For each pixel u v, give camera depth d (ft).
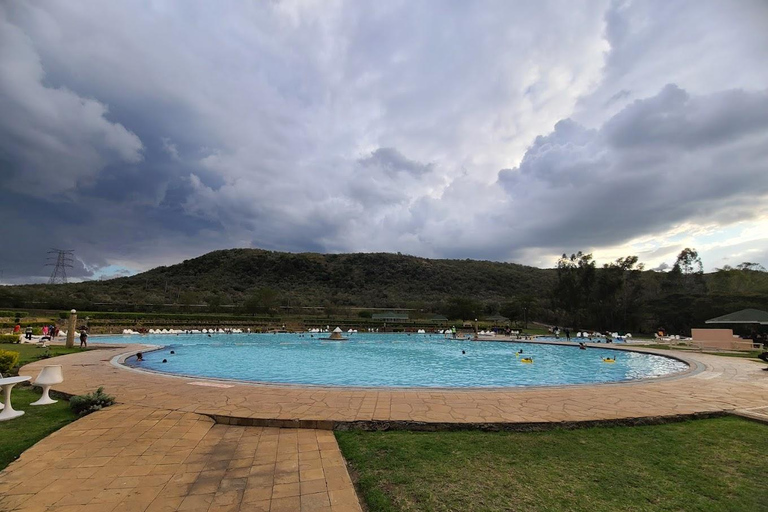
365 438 17.54
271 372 52.54
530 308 201.16
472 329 163.73
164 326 139.03
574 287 169.37
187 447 16.40
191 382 30.09
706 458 15.23
